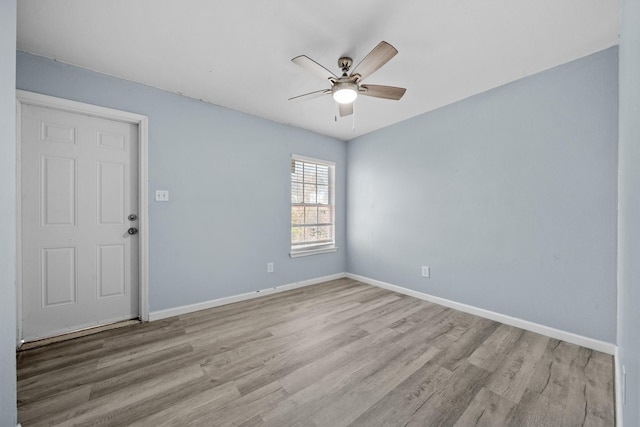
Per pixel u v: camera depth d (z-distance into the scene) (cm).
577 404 139
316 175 389
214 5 152
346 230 418
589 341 195
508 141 238
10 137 108
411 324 239
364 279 386
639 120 75
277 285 338
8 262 107
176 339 210
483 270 256
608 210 188
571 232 204
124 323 236
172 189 258
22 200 199
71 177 218
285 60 206
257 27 170
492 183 249
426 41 181
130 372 166
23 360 179
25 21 163
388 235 352
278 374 165
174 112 258
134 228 245
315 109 298
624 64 125
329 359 182
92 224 227
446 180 286
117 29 171
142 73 224
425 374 165
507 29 169
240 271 306
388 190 352
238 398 144
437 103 281
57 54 197
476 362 178
